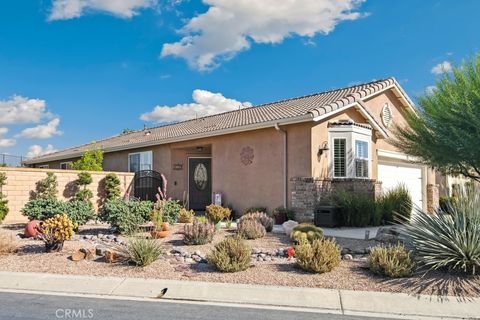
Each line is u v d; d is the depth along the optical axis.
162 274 7.27
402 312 5.63
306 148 14.63
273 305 5.88
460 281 6.73
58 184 16.69
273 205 15.57
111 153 24.23
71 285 6.69
